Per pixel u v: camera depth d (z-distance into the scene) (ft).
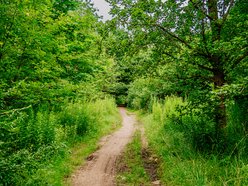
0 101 20.54
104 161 31.24
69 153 32.22
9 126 17.22
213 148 25.23
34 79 31.50
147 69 31.83
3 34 25.75
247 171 17.80
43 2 29.99
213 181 19.20
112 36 30.12
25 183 17.92
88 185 23.75
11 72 27.40
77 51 41.68
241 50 23.93
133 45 29.45
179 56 28.35
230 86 19.69
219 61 27.09
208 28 28.86
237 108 29.71
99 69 49.55
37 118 29.40
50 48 30.73
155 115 57.47
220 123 26.94
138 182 24.11
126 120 81.71
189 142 28.30
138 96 102.99
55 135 30.73
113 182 24.49
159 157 30.66
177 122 33.53
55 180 22.97
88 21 37.06
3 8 24.77
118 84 140.97
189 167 22.44
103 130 51.83
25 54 28.55
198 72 30.12
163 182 23.44
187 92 32.22
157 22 28.09
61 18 32.35
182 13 27.43
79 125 43.37
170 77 31.27
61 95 34.47
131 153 34.37
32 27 27.55
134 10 26.55
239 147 23.21
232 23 27.14
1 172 14.89
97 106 65.36
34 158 17.33
